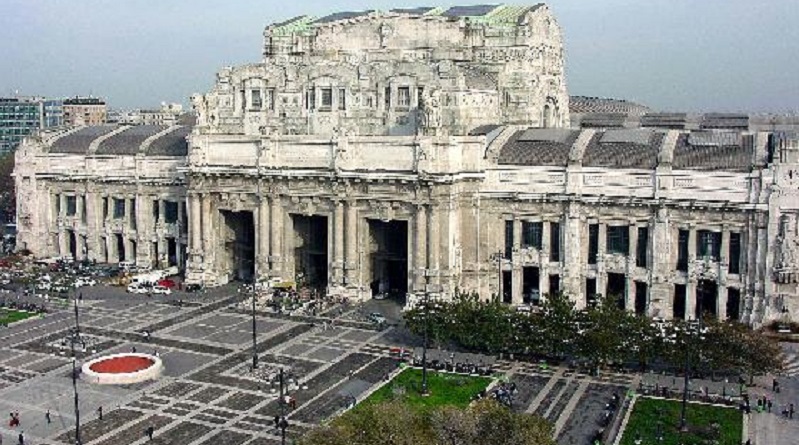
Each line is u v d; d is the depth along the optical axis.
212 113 145.25
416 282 125.38
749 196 111.19
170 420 82.19
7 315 121.19
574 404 85.81
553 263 124.06
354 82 141.25
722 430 78.56
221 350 105.06
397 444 54.16
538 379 93.62
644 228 118.56
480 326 99.06
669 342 91.44
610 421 80.62
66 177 163.00
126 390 90.75
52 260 162.75
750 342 88.62
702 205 113.31
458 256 126.81
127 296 133.75
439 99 125.62
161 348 105.69
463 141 125.31
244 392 90.19
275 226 135.75
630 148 121.19
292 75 146.50
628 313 97.50
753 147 115.00
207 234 141.75
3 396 88.56
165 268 151.50
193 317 120.88
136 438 77.62
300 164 132.75
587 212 120.88
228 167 137.88
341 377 94.44
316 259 142.25
